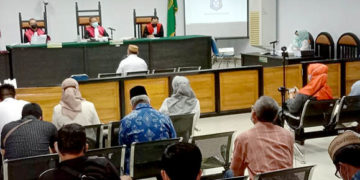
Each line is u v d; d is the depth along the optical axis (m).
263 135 3.02
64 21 12.58
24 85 8.84
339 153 1.95
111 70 9.34
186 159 1.78
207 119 7.17
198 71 7.12
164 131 3.68
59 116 4.23
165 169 1.80
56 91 6.48
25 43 9.71
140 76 6.88
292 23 12.32
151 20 11.18
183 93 4.93
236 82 7.34
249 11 13.00
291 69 7.66
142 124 3.63
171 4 12.53
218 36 13.34
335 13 10.79
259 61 9.91
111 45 9.27
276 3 12.86
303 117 5.09
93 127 3.88
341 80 8.05
